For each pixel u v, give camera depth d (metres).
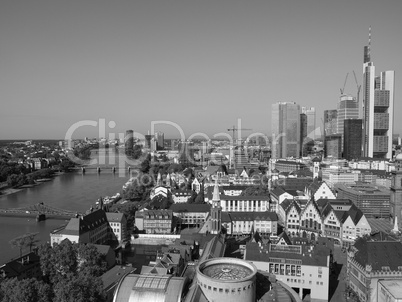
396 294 125.44
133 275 118.50
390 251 144.12
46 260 157.38
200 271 116.94
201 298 107.38
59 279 147.00
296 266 152.12
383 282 135.62
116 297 111.75
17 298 112.50
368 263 140.12
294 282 152.50
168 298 109.25
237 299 107.81
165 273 146.25
